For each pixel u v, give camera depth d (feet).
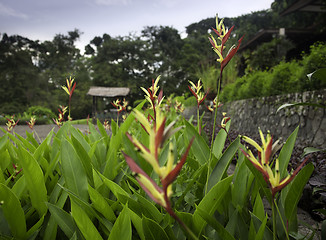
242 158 4.76
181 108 10.59
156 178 4.14
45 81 147.74
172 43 162.71
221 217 3.91
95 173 3.96
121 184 4.57
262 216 3.48
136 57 146.61
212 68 47.42
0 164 4.87
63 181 4.28
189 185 3.83
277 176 1.88
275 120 22.35
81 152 4.58
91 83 141.28
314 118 16.70
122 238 2.57
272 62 42.80
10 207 3.00
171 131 1.35
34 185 3.47
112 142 5.31
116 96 93.30
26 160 3.28
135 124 10.55
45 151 5.86
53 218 3.42
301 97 18.49
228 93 38.55
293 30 50.98
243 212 4.00
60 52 178.91
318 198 7.56
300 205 8.61
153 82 3.10
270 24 139.64
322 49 17.61
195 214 3.14
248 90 28.91
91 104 133.49
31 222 3.82
